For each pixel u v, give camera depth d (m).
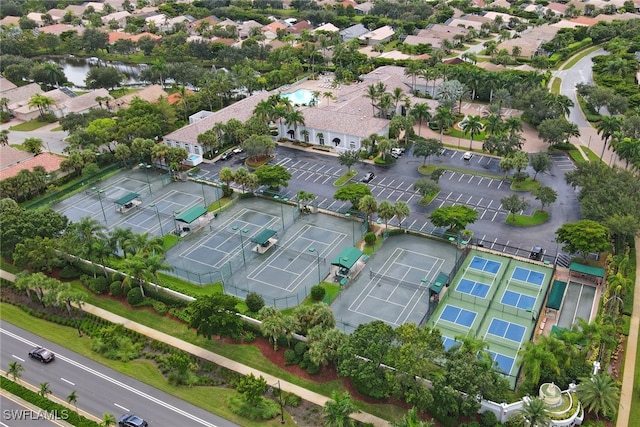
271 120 154.75
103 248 95.62
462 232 106.69
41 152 154.88
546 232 107.38
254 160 144.38
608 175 109.31
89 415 72.44
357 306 90.06
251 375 71.69
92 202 128.00
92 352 83.81
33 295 96.38
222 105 186.25
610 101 158.38
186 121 175.12
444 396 64.94
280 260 103.00
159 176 139.50
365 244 106.50
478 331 83.62
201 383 77.25
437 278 91.62
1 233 100.88
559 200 118.69
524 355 69.19
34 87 199.88
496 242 105.25
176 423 70.69
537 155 124.94
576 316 85.44
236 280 97.81
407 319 86.50
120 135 148.50
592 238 92.31
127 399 74.94
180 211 121.69
